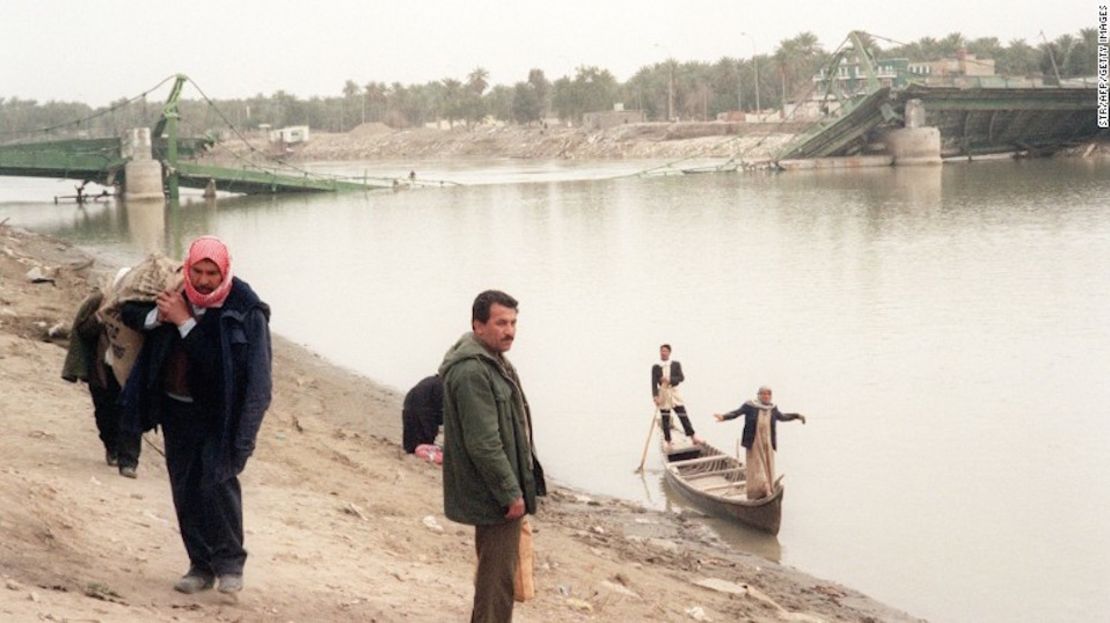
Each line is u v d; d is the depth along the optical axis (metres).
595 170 149.12
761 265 50.62
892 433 22.75
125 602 6.73
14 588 6.38
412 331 35.84
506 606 6.89
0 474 8.91
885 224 65.88
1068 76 191.38
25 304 23.39
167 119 102.38
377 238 67.25
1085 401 24.94
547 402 25.75
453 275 50.41
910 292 41.72
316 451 15.04
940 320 35.84
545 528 13.88
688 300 41.50
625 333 35.09
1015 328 34.16
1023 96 116.94
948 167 115.38
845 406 25.22
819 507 18.06
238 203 99.44
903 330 34.38
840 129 119.19
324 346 32.94
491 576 6.82
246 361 6.59
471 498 6.69
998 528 16.80
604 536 14.75
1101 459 20.39
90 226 77.69
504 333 6.65
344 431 17.98
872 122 119.75
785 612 11.91
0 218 85.50
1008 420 23.50
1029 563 15.36
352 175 160.50
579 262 53.72
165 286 6.62
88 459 11.30
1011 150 126.75
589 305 41.00
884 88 115.50
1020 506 17.83
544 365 30.27
